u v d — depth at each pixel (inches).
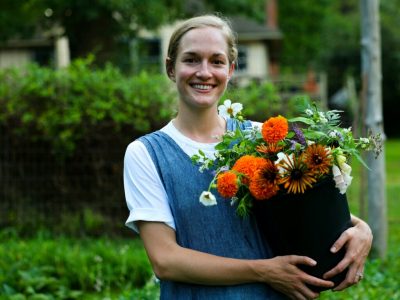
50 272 218.5
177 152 94.2
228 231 91.5
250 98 280.8
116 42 611.2
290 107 282.0
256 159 87.0
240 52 922.7
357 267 90.7
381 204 237.8
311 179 84.7
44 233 265.4
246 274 88.4
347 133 90.7
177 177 92.3
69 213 273.7
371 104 236.4
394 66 991.6
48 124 266.2
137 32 602.5
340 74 1034.1
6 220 276.5
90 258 226.2
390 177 510.0
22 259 224.2
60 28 632.4
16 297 196.7
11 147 273.7
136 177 93.3
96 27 575.2
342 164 86.7
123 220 272.7
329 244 88.4
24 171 274.2
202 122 96.4
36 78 269.0
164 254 89.8
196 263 88.1
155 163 93.4
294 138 89.4
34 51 865.5
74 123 265.6
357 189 318.0
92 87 268.2
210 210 91.4
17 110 270.5
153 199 91.7
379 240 237.9
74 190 272.7
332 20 1289.4
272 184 84.7
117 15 594.6
